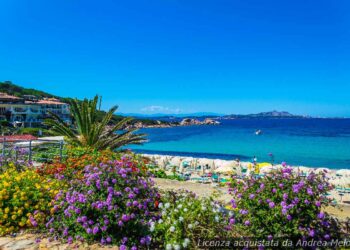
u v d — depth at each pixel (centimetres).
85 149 1246
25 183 620
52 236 505
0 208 550
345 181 1669
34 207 559
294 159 3556
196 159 2894
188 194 622
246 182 474
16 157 1042
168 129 11725
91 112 1418
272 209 426
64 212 497
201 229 443
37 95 12250
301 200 425
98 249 460
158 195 582
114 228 482
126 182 517
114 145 1434
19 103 8156
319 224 442
